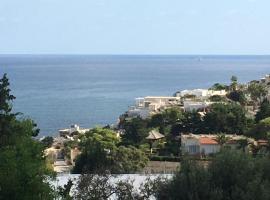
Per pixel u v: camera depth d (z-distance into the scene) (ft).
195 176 99.76
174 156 273.54
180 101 520.01
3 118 84.69
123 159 222.07
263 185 94.94
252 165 101.14
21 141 84.89
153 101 536.01
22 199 79.41
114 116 581.53
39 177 83.20
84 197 104.37
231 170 100.78
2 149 82.53
